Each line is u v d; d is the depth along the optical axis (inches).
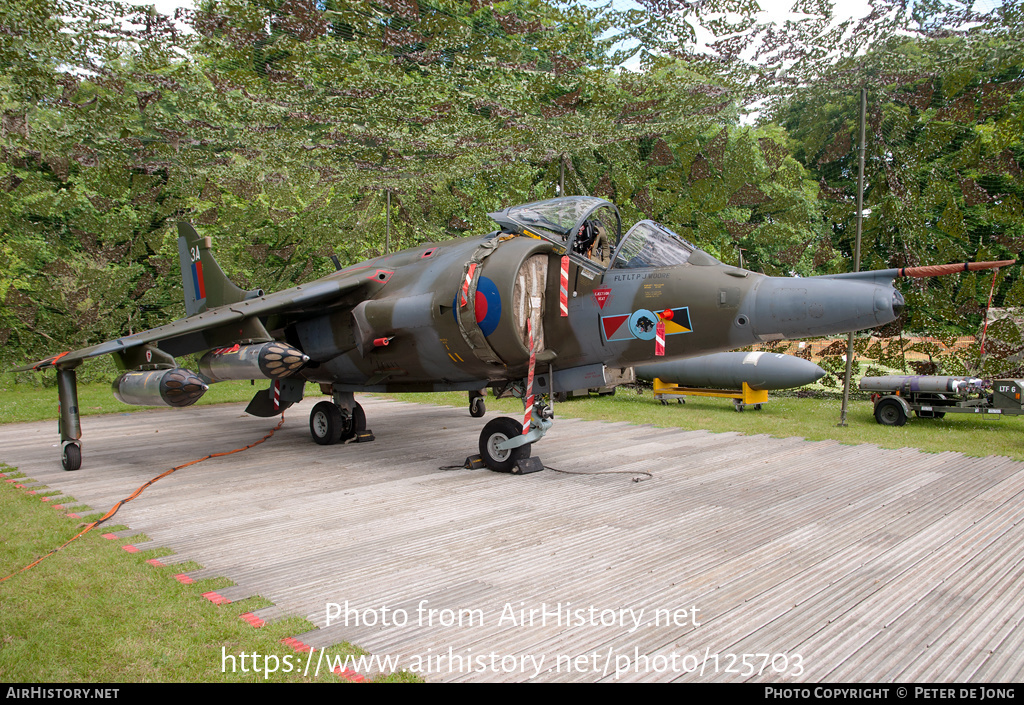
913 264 490.6
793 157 523.8
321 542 211.8
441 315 306.0
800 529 221.8
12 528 227.0
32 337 693.9
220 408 604.1
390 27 306.0
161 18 299.6
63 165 546.9
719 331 264.5
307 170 517.0
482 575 181.5
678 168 543.5
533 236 310.7
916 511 242.7
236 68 339.9
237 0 284.4
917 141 464.8
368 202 721.0
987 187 454.9
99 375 725.3
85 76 352.8
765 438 406.6
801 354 578.9
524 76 356.8
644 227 304.0
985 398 434.9
